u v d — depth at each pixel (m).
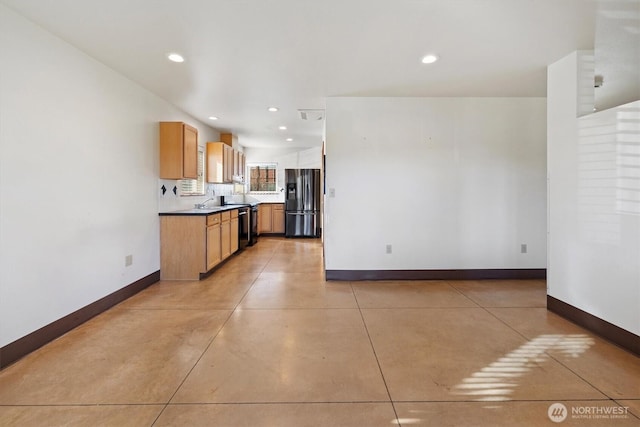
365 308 3.06
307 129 5.93
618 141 2.29
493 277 4.12
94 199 2.84
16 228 2.11
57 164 2.44
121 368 1.98
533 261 4.12
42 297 2.30
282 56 2.81
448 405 1.62
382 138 4.03
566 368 1.98
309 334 2.47
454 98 4.02
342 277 4.08
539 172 4.08
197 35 2.44
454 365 2.01
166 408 1.60
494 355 2.14
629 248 2.21
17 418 1.52
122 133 3.24
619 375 1.90
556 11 2.11
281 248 6.50
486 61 2.91
